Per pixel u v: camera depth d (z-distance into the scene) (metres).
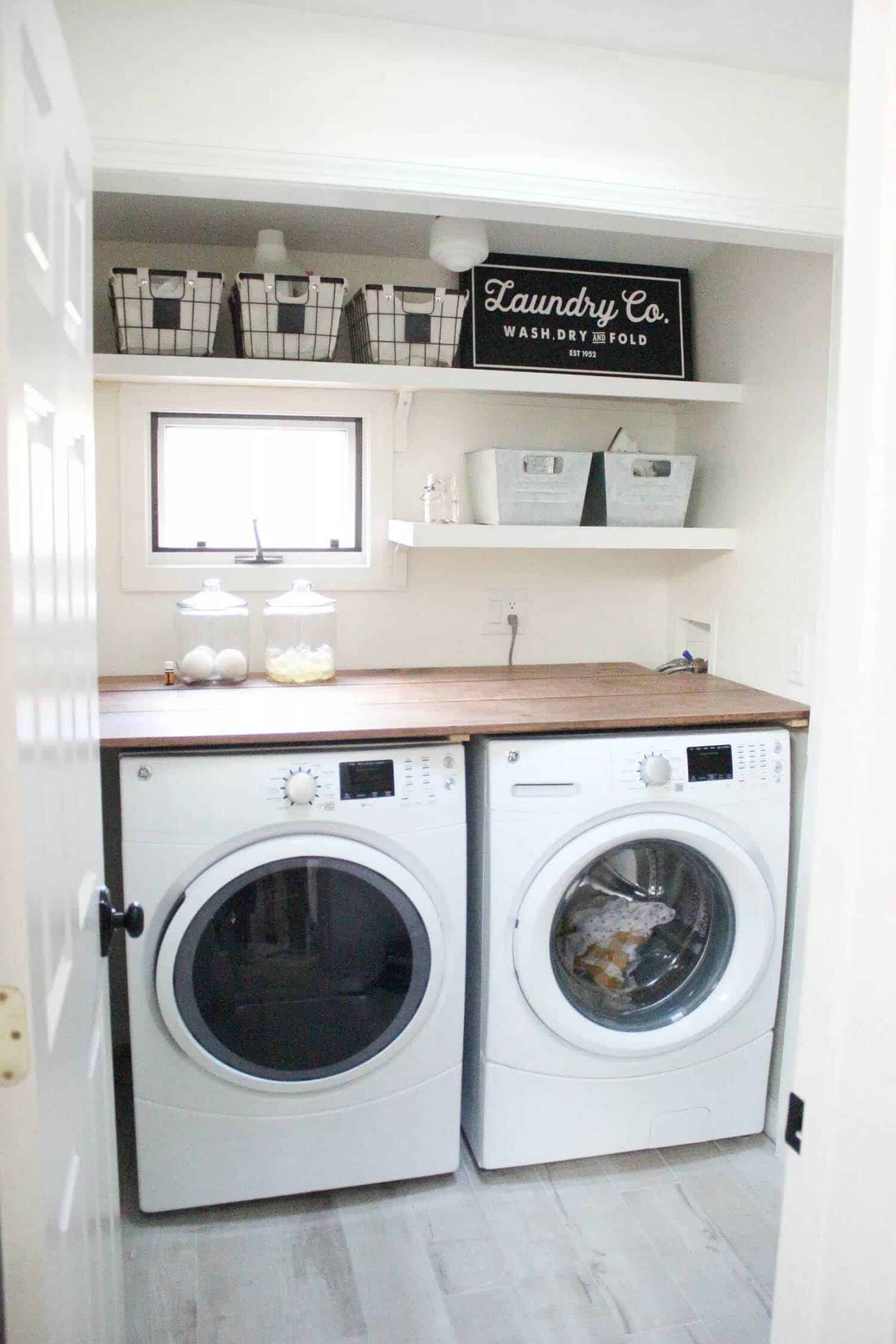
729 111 2.04
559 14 1.83
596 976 2.30
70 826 1.07
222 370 2.37
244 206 2.39
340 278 2.47
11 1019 0.76
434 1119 2.14
